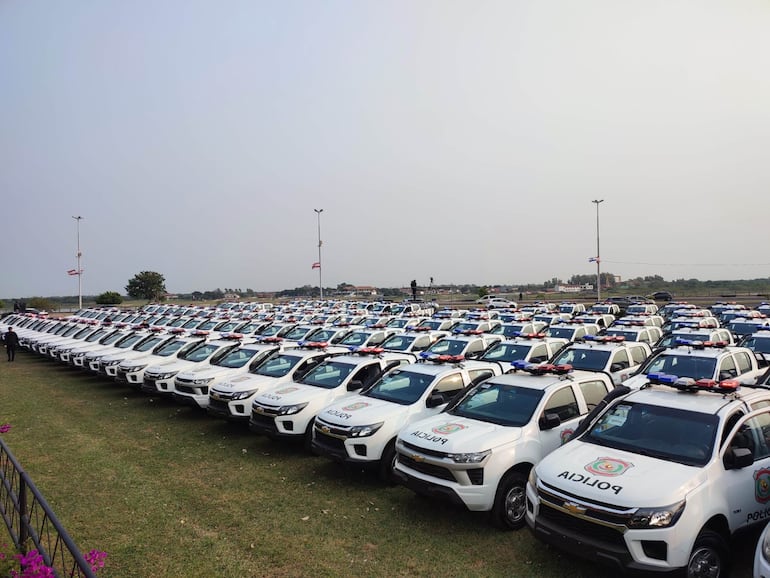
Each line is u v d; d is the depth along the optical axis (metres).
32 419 11.82
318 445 7.97
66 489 7.54
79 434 10.55
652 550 4.51
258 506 6.98
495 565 5.43
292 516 6.66
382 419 7.66
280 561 5.53
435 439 6.45
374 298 80.75
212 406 10.81
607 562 4.61
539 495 5.24
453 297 86.81
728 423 5.39
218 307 42.44
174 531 6.24
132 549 5.79
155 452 9.34
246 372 11.73
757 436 5.56
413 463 6.59
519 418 6.83
